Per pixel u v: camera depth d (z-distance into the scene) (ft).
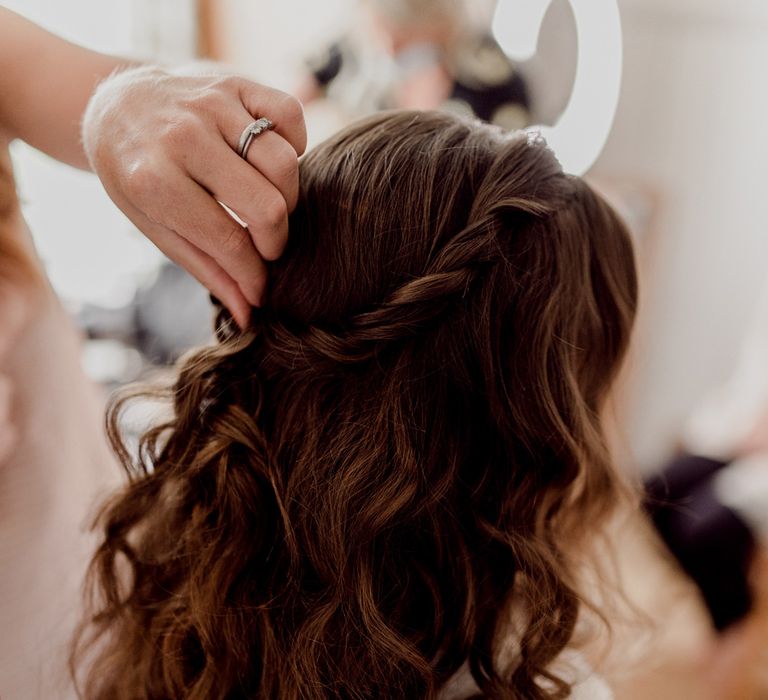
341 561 1.65
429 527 1.70
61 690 2.13
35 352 2.04
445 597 1.74
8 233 1.99
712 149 6.36
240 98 1.45
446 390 1.65
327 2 5.73
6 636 2.04
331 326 1.63
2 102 1.96
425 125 1.72
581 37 4.85
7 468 1.97
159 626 1.88
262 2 6.14
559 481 1.82
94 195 5.14
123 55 2.01
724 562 4.43
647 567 4.85
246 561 1.72
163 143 1.38
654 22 6.08
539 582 1.81
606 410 2.27
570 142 5.15
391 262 1.59
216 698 1.75
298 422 1.67
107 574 1.99
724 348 6.89
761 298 6.27
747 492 4.56
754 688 4.48
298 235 1.63
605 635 2.56
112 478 2.40
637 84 6.26
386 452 1.64
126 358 4.43
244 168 1.40
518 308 1.65
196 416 1.77
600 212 1.84
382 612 1.70
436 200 1.60
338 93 5.07
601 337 1.92
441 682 1.77
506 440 1.73
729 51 6.05
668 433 7.30
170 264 4.82
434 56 4.64
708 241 6.64
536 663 1.84
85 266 5.10
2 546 1.98
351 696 1.70
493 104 4.69
